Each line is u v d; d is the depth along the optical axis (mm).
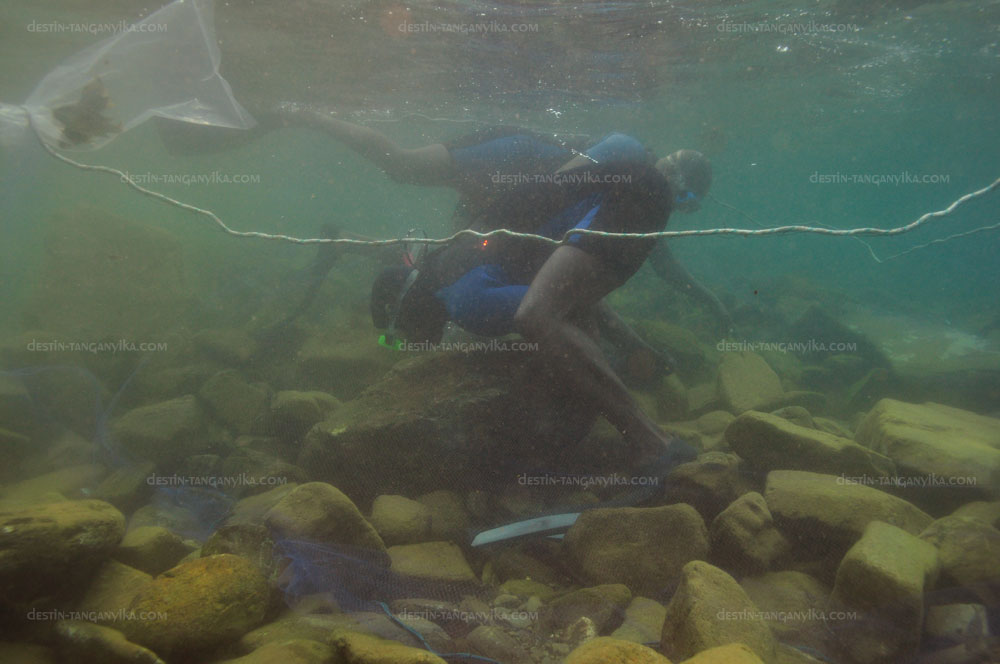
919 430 3553
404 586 2516
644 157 3402
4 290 9875
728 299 10422
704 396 5664
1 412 4441
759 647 1781
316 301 8398
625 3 8836
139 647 1763
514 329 3621
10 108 2918
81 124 3137
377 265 9750
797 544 2723
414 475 3682
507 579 2885
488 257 3760
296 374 5719
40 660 1801
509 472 3768
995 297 18750
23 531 1977
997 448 3369
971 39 13102
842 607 2201
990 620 2123
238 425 4902
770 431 3264
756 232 2219
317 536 2518
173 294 8297
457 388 3861
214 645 1932
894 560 2154
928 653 2057
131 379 5605
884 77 16516
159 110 3664
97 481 3957
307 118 5598
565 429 3809
